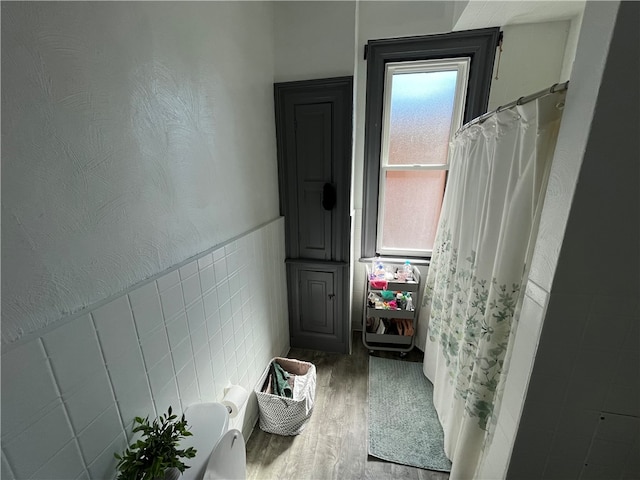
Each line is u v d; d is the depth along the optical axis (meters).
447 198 1.68
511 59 1.67
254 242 1.41
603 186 0.51
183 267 0.88
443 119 1.89
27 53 0.48
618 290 0.55
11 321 0.47
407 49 1.75
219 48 1.06
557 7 1.45
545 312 0.60
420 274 2.11
